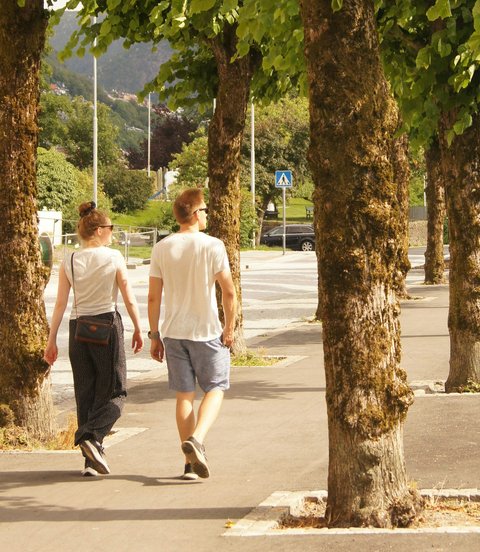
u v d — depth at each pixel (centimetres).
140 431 1805
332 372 1153
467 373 2162
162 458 1562
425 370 2545
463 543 1041
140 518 1193
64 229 9462
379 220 1124
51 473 1472
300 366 2675
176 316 1405
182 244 1408
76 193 12219
